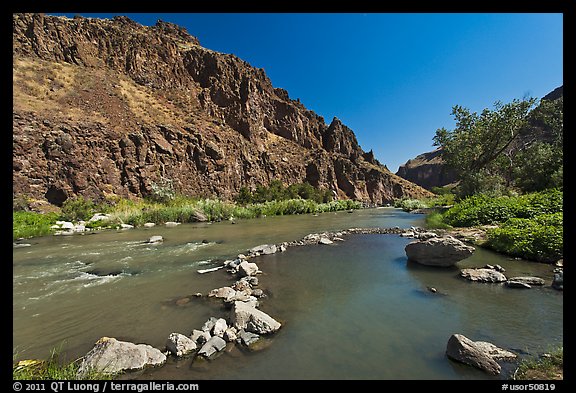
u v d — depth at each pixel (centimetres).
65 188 2917
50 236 1841
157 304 669
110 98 4181
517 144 3828
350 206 5259
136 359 410
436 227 1806
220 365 408
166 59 5862
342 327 523
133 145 3769
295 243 1412
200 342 475
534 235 953
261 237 1691
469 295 662
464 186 2972
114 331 538
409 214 3544
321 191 7131
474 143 3575
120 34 5444
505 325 507
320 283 791
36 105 3238
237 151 5488
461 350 405
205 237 1722
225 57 7081
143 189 3641
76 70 4322
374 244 1375
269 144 7462
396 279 809
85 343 496
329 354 432
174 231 2027
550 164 2481
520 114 3162
